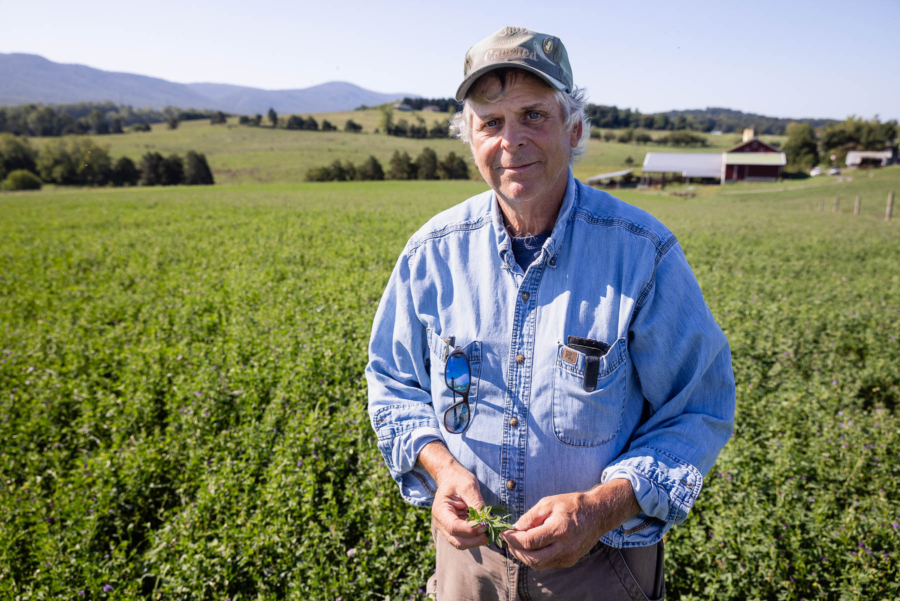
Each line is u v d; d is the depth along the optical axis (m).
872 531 3.27
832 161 103.12
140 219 25.19
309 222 22.39
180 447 4.47
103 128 155.12
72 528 3.43
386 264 12.38
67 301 9.66
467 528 1.36
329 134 144.75
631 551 1.51
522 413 1.46
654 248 1.43
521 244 1.54
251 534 3.27
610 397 1.42
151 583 3.28
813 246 16.81
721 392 1.49
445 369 1.55
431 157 82.81
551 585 1.51
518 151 1.38
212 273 11.54
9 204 37.66
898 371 6.02
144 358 6.25
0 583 3.00
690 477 1.38
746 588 2.99
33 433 4.81
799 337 7.20
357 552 3.21
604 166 95.12
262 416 5.03
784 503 3.52
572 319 1.44
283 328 7.07
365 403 4.78
